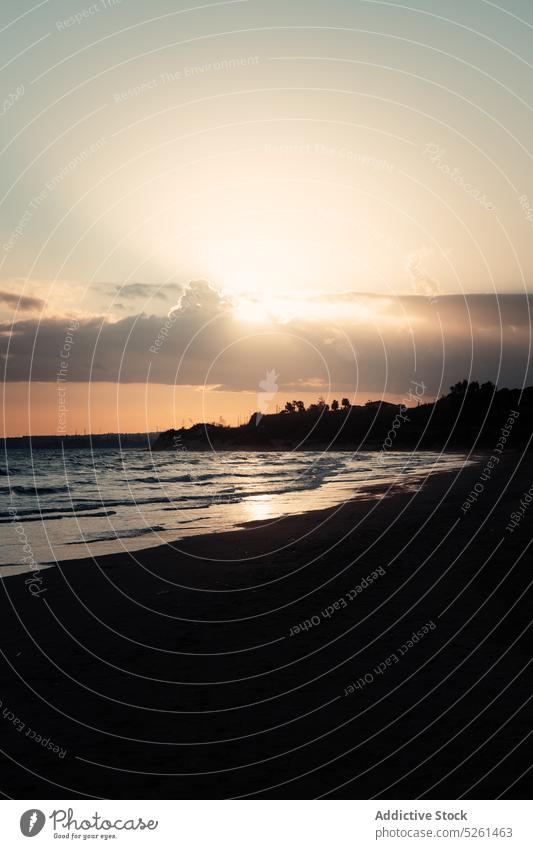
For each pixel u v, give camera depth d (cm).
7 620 1133
